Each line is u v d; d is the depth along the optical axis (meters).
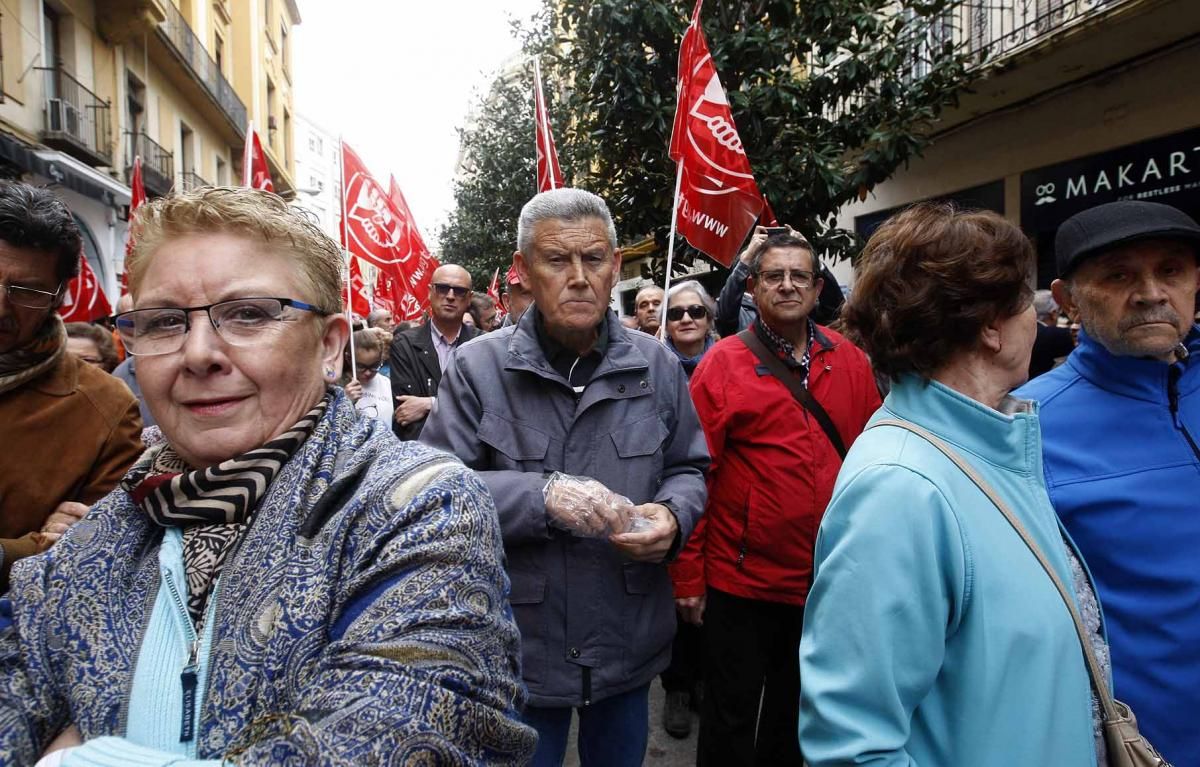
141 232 1.03
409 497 0.95
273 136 29.11
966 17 7.82
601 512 1.82
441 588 0.88
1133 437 1.71
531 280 2.06
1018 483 1.25
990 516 1.20
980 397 1.32
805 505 2.60
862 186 6.35
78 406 1.89
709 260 6.58
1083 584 1.33
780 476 2.62
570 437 2.03
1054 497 1.73
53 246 1.77
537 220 2.01
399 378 4.93
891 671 1.14
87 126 12.81
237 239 1.01
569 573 1.94
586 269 1.99
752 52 5.83
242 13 24.83
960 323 1.26
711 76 3.88
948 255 1.26
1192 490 1.63
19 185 1.76
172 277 0.99
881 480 1.21
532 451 2.00
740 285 3.98
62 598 0.95
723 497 2.72
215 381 0.99
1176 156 6.27
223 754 0.81
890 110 6.42
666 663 2.10
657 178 6.37
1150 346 1.65
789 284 2.70
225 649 0.87
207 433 1.00
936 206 1.35
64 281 1.86
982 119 8.12
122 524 1.01
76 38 12.66
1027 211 7.64
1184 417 1.69
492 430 2.00
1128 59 6.56
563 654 1.92
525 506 1.84
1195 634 1.56
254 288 1.00
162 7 14.15
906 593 1.15
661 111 5.93
